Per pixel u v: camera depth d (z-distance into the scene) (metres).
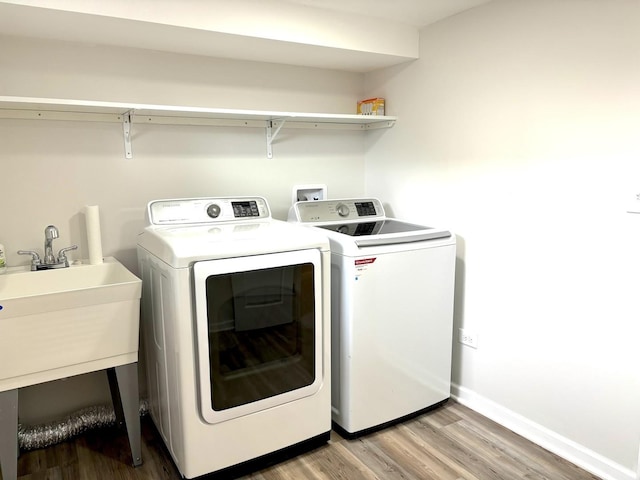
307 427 2.13
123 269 2.17
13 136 2.11
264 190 2.82
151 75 2.39
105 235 2.37
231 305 1.85
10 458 1.78
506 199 2.24
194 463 1.86
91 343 1.86
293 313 2.02
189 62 2.48
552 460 2.08
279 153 2.85
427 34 2.59
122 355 1.95
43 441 2.21
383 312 2.23
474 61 2.33
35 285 2.07
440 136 2.57
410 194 2.82
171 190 2.53
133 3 1.85
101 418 2.35
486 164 2.32
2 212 2.12
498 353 2.37
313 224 2.60
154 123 2.42
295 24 2.23
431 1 2.22
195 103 2.53
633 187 1.77
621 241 1.82
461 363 2.59
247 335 1.91
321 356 2.11
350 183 3.16
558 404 2.11
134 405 2.03
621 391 1.88
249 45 2.29
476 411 2.52
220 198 2.46
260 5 2.13
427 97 2.62
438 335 2.44
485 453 2.14
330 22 2.33
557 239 2.04
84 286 2.17
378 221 2.81
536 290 2.15
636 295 1.80
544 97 2.03
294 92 2.84
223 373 1.86
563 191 2.00
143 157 2.42
